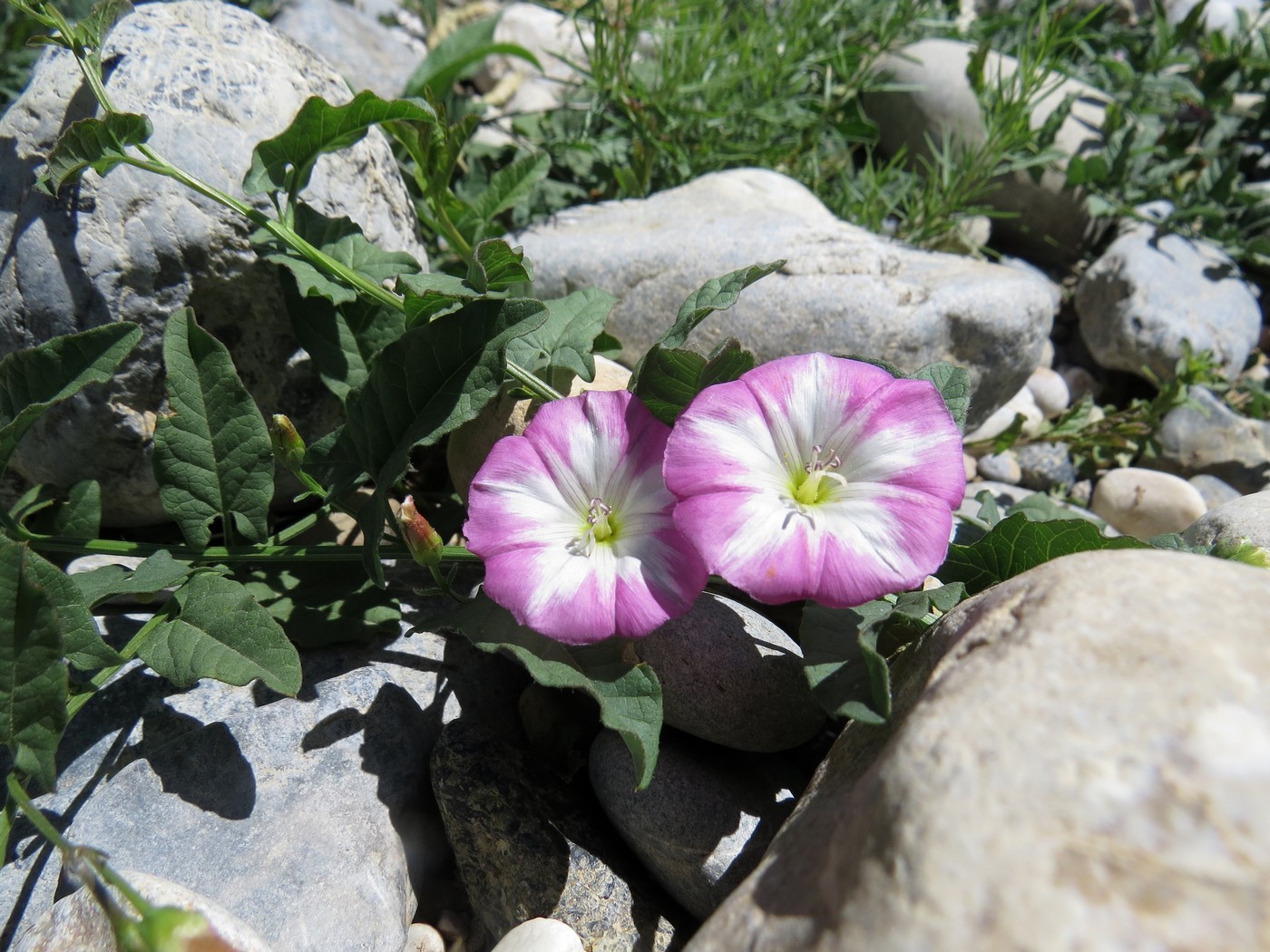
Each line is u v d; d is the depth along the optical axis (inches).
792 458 3.3
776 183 6.1
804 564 3.1
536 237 5.6
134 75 4.0
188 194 4.0
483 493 3.4
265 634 3.4
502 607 3.5
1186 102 8.3
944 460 3.2
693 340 5.2
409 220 4.8
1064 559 3.0
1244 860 2.1
